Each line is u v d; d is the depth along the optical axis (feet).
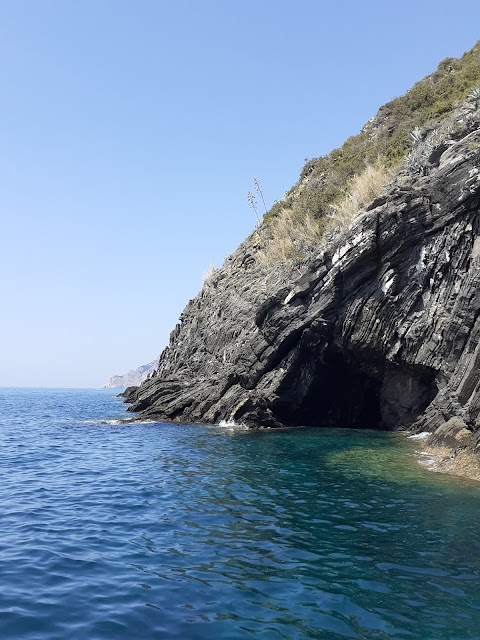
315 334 91.66
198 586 24.45
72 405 228.43
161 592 23.81
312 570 26.30
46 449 75.36
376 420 102.37
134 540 31.42
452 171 73.46
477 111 81.25
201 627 20.53
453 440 56.59
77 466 59.93
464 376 61.31
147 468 57.21
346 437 78.48
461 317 67.36
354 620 21.06
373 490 43.37
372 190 99.04
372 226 81.30
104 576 25.77
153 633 20.04
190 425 104.53
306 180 175.32
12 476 53.88
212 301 161.17
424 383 80.53
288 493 43.09
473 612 21.72
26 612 21.79
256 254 153.28
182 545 30.37
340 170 148.25
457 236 72.23
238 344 121.08
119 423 114.62
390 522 34.32
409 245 79.30
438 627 20.47
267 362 99.96
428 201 76.28
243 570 26.40
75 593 23.73
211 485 47.01
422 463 54.19
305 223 130.11
